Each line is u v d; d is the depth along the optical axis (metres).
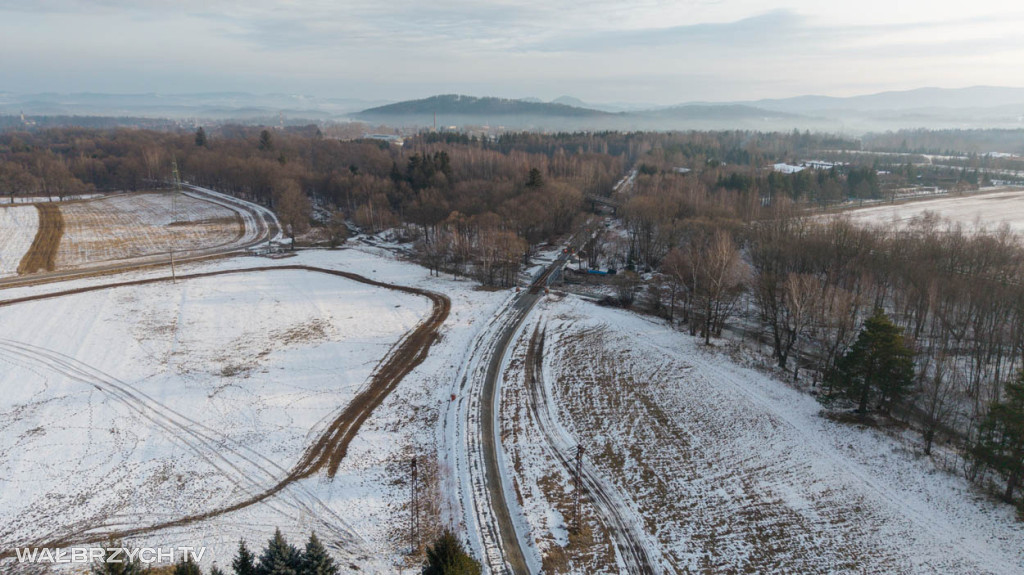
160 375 80.12
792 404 73.38
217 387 77.50
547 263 141.62
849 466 61.12
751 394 76.06
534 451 65.31
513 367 85.25
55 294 111.12
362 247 158.12
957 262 99.69
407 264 140.50
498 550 50.12
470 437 67.62
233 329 97.00
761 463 62.44
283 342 92.44
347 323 100.62
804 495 57.19
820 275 108.69
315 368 83.94
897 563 48.41
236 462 62.00
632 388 79.12
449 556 39.69
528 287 122.44
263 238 165.50
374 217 174.38
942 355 71.38
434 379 81.38
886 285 98.00
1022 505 51.50
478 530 52.69
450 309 108.00
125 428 67.38
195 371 81.75
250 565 40.03
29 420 68.12
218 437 66.38
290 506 55.38
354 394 77.00
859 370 68.38
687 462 63.19
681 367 84.06
